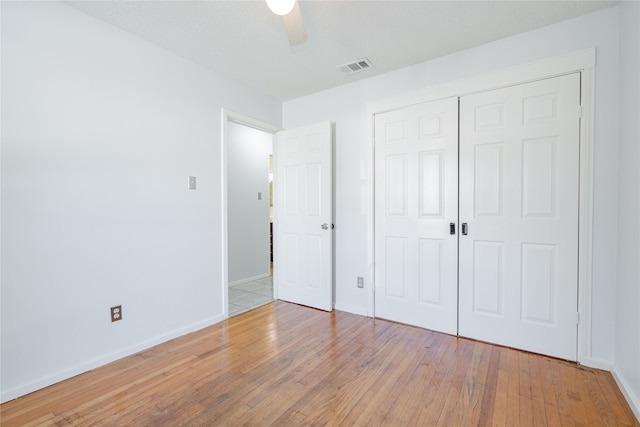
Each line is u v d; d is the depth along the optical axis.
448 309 2.50
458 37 2.22
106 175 2.05
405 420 1.50
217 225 2.79
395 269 2.78
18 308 1.69
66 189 1.87
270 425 1.47
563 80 2.04
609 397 1.66
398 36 2.21
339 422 1.49
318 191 3.15
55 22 1.82
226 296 2.87
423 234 2.61
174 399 1.67
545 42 2.10
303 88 3.16
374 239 2.89
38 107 1.76
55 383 1.81
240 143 4.42
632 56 1.67
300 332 2.56
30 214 1.73
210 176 2.73
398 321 2.77
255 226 4.65
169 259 2.42
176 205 2.47
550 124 2.09
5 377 1.65
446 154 2.49
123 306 2.14
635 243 1.61
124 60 2.15
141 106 2.24
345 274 3.11
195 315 2.61
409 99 2.67
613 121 1.89
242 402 1.64
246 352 2.21
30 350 1.73
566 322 2.05
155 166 2.33
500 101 2.27
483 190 2.34
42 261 1.78
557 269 2.08
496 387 1.76
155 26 2.09
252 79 2.94
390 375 1.89
